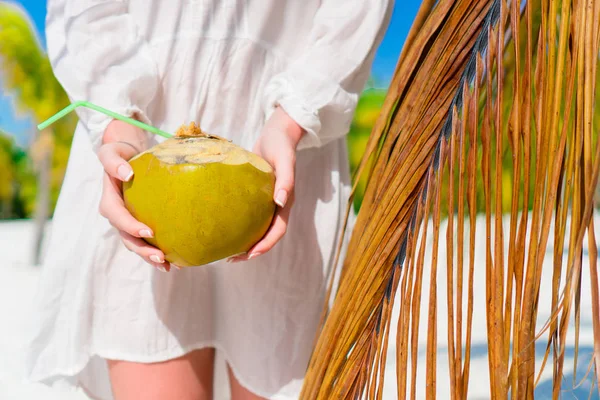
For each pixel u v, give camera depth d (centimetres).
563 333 81
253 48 144
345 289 106
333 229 152
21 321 473
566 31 82
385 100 107
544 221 82
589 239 79
